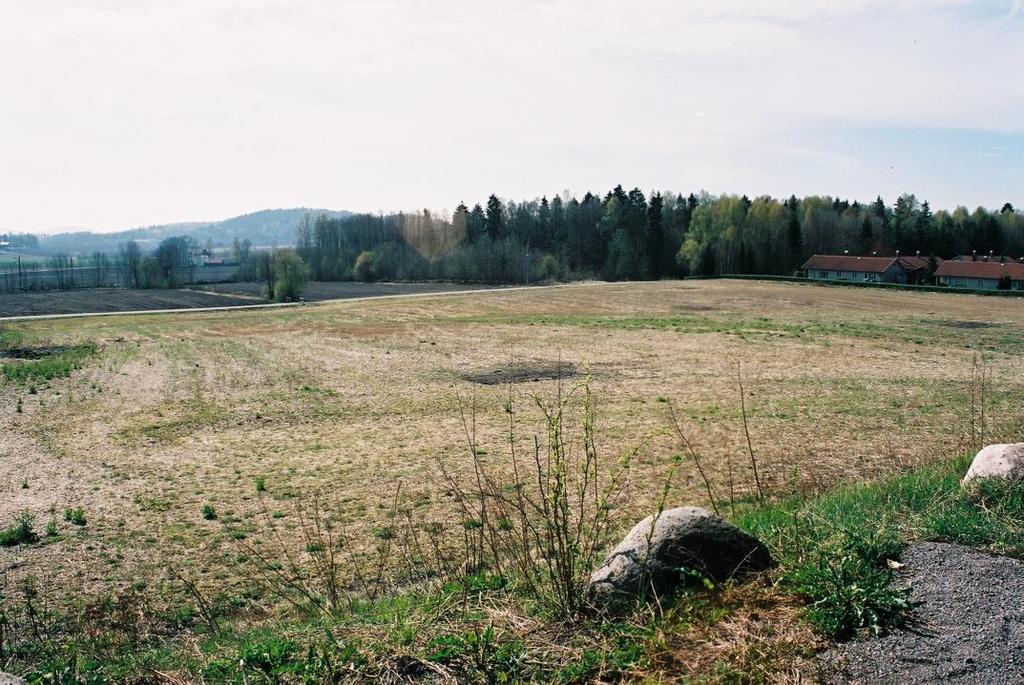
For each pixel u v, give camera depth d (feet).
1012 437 40.14
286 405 92.94
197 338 165.99
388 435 75.66
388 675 14.25
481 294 283.18
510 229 525.75
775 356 124.36
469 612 16.80
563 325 176.14
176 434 78.79
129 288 416.46
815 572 16.49
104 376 115.55
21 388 105.40
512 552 22.53
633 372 110.93
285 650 15.65
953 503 21.72
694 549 17.08
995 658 13.38
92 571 42.45
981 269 336.29
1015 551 17.99
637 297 254.68
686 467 58.13
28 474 63.98
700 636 14.74
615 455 62.80
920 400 85.81
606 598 16.39
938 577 16.74
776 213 440.04
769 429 72.54
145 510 53.78
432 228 556.92
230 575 41.14
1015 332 154.30
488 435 73.46
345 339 159.22
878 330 158.30
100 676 16.21
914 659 13.51
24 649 25.53
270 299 315.78
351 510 51.88
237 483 60.13
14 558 44.70
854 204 577.84
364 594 32.48
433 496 53.72
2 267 611.47
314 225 613.52
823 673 13.29
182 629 33.40
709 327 166.50
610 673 13.84
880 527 19.49
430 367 120.37
